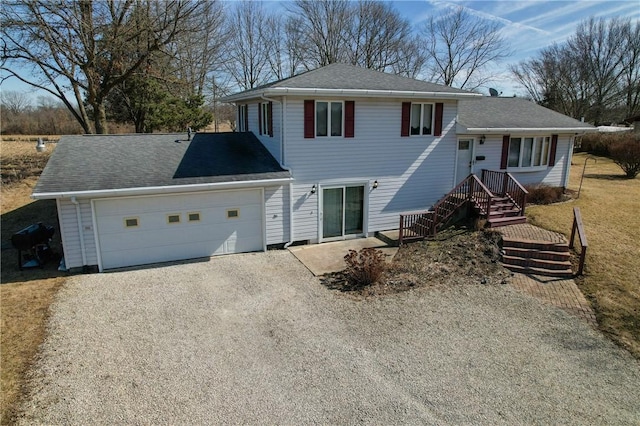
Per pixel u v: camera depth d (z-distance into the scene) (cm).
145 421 561
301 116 1245
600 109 4531
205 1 2252
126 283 1036
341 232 1400
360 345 761
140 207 1132
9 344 743
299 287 1021
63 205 1055
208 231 1225
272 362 704
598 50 4559
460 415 582
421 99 1378
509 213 1373
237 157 1340
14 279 1052
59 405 587
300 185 1297
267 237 1294
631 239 1221
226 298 956
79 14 2009
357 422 565
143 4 2120
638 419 584
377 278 1037
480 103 1858
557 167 1773
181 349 741
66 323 825
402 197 1446
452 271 1098
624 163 2262
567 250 1136
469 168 1576
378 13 4156
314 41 4172
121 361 699
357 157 1346
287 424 560
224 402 602
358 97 1292
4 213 1681
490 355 734
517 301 941
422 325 836
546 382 662
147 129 2584
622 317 855
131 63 2353
